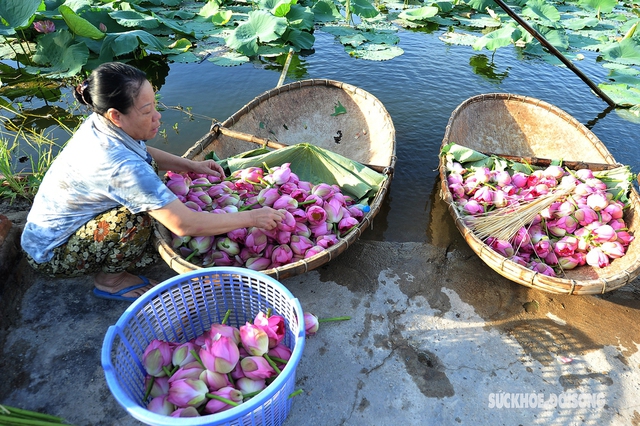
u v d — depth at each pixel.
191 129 3.69
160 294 1.61
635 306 2.20
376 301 2.17
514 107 3.47
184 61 4.95
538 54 5.51
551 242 2.36
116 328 1.43
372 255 2.48
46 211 1.73
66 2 5.28
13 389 1.71
